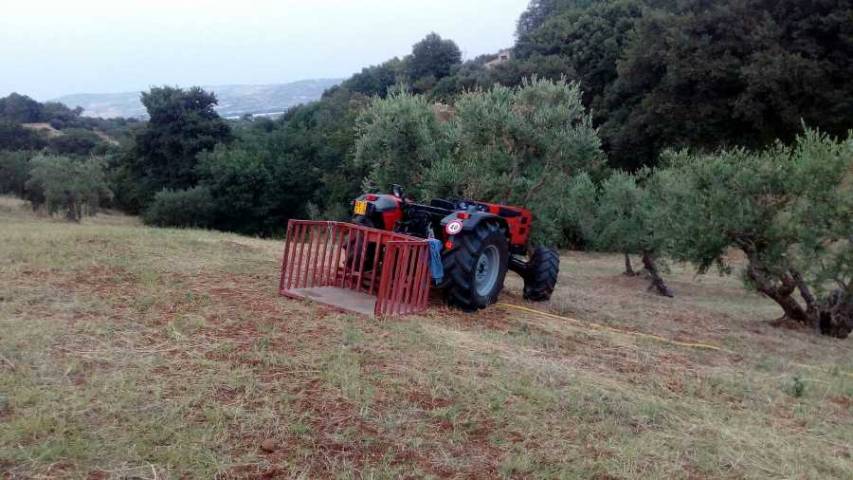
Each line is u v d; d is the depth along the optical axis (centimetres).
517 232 807
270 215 3794
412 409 379
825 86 2564
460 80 4781
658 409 430
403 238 645
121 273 672
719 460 363
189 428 326
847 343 867
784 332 891
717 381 525
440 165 988
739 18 2828
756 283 958
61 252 755
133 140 4412
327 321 546
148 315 516
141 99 4212
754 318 1034
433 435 352
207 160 3891
